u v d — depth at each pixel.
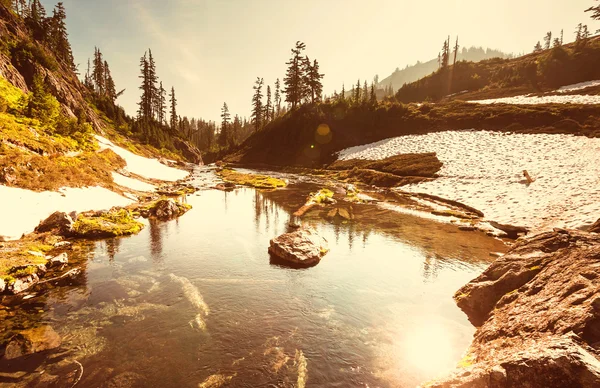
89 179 28.53
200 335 9.92
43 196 22.06
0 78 44.06
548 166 34.00
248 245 19.39
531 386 5.68
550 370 5.59
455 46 125.50
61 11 96.00
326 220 26.11
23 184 21.69
